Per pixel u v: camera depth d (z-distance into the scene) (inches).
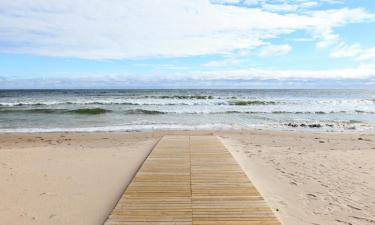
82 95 2226.9
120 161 340.5
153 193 212.2
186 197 204.2
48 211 201.0
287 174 293.0
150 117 850.1
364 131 625.0
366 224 185.9
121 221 168.4
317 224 184.5
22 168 310.3
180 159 317.1
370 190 248.7
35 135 558.6
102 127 665.6
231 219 170.6
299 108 1131.3
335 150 416.5
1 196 229.1
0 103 1293.1
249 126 687.1
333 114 952.9
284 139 513.3
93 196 228.5
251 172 297.9
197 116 877.2
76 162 336.8
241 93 2795.3
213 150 365.1
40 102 1360.7
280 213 199.8
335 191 245.4
